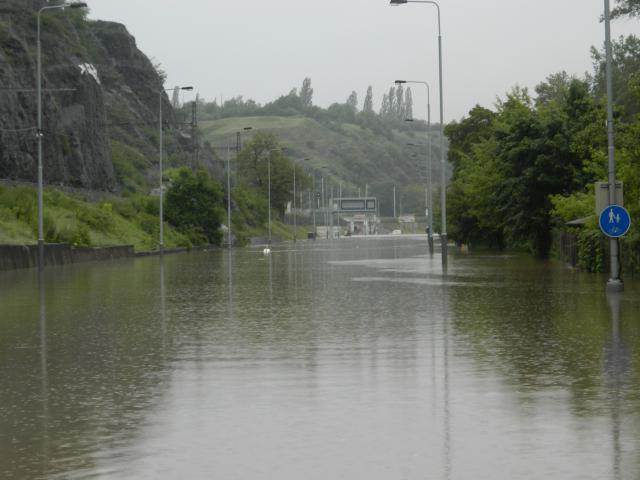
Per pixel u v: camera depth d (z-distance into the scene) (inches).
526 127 4613.7
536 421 845.8
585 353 1272.1
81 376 1136.8
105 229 6461.6
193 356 1296.8
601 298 2160.4
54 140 7150.6
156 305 2138.3
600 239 3221.0
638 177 2682.1
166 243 7534.5
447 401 947.3
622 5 5152.6
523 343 1385.3
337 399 966.4
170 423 861.2
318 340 1453.0
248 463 713.0
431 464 701.9
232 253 6811.0
